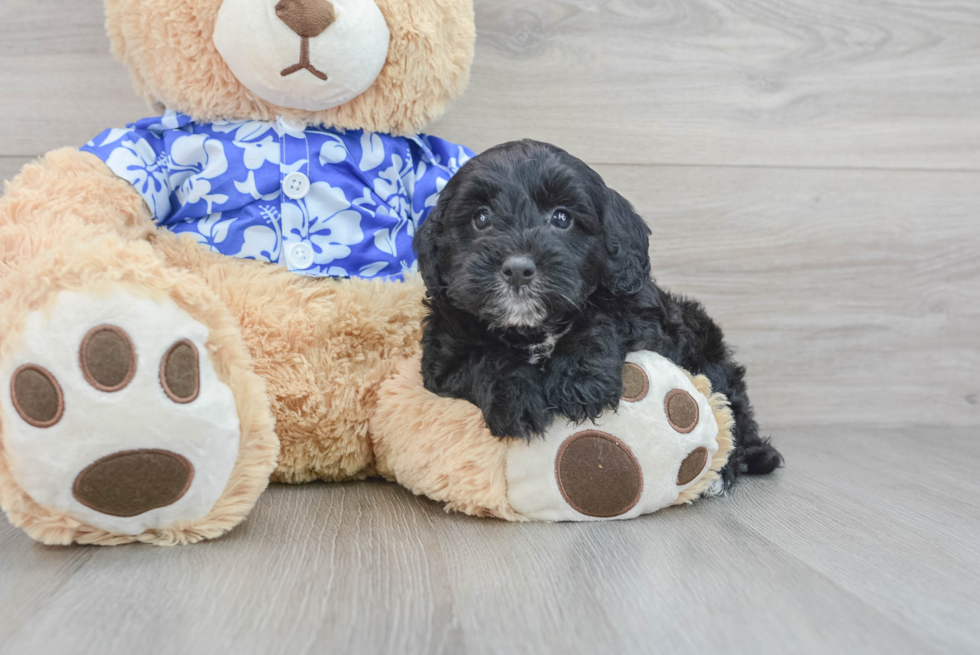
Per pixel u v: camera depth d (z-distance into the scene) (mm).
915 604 474
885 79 856
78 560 507
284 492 640
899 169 867
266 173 647
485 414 567
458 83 686
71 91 755
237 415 537
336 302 641
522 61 802
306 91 627
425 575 493
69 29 750
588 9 805
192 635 432
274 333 626
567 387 564
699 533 562
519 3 796
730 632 443
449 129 797
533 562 512
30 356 489
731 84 833
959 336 893
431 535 552
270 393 627
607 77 815
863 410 885
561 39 805
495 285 552
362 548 528
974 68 868
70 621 441
